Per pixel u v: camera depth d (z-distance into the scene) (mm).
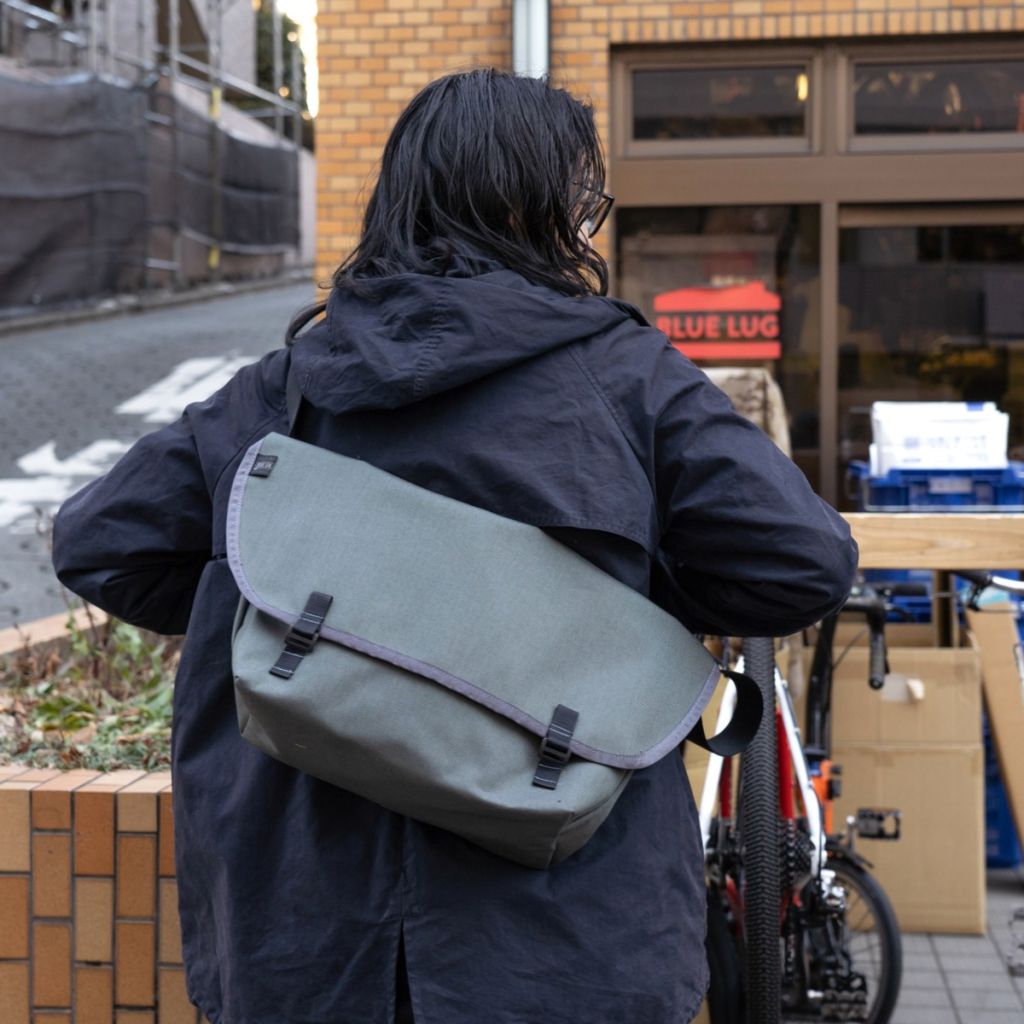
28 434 11641
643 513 1446
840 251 6418
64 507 1661
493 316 1438
